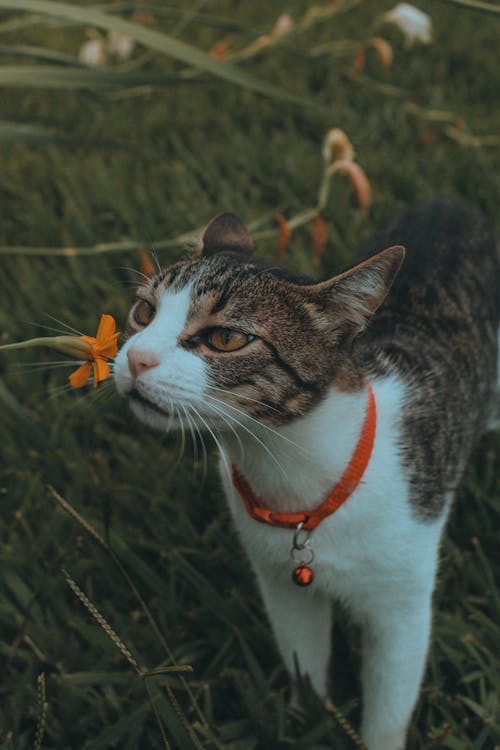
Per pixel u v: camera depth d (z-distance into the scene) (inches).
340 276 22.2
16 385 35.1
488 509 30.6
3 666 27.4
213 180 45.3
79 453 32.7
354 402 23.0
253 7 63.9
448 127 49.6
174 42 31.7
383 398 24.3
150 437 33.6
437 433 25.0
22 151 49.5
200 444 32.9
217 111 52.7
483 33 59.1
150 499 31.4
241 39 58.0
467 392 27.6
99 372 19.8
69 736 26.0
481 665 26.0
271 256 38.8
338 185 44.5
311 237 40.8
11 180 47.2
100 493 31.5
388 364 25.5
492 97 52.9
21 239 42.7
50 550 29.9
